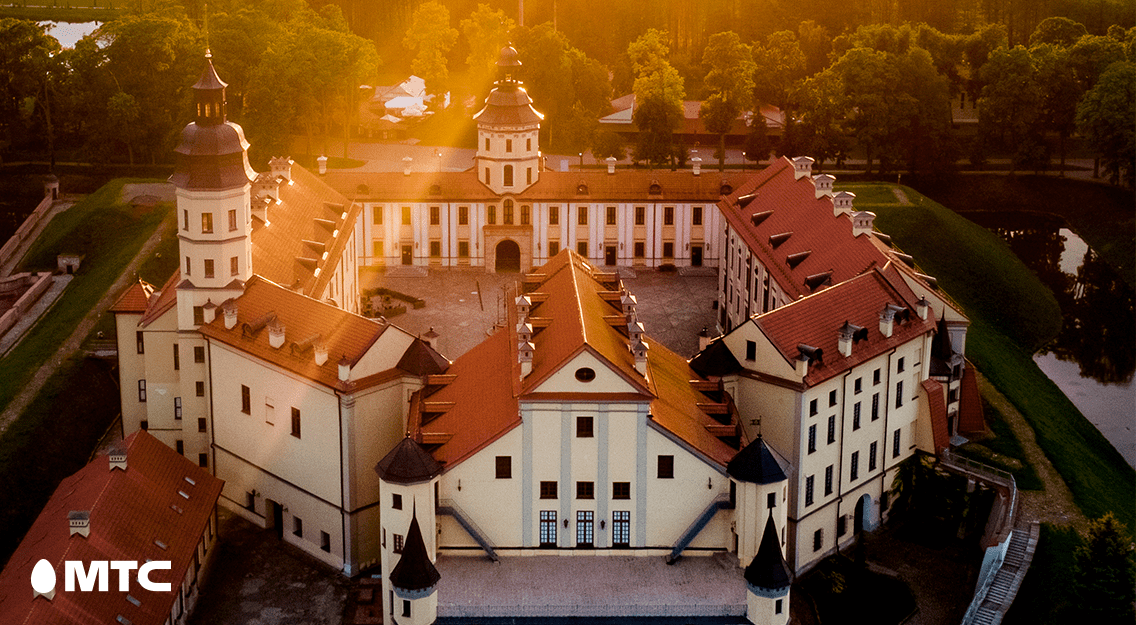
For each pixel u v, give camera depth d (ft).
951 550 426.51
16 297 642.63
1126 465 502.79
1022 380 538.88
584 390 363.15
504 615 351.46
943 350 458.09
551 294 429.79
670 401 384.06
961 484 436.35
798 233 514.68
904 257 503.61
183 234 438.81
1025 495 435.53
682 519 374.84
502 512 373.20
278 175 559.38
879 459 433.89
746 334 407.44
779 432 401.29
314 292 479.00
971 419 472.03
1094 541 374.02
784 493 368.27
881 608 393.91
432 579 345.31
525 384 365.61
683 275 654.94
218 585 402.93
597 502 372.99
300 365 407.03
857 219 478.59
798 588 402.31
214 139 435.53
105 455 411.13
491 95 652.89
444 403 395.96
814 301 422.00
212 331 437.17
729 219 564.71
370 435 404.98
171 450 417.49
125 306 457.27
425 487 360.07
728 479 370.94
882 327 426.10
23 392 508.94
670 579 364.99
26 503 458.09
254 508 437.58
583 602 353.51
